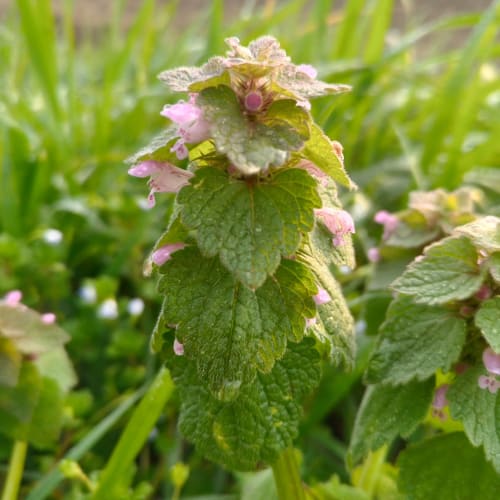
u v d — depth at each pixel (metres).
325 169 0.08
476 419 0.09
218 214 0.08
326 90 0.08
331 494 0.12
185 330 0.08
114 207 0.19
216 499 0.14
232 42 0.08
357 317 0.17
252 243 0.07
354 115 0.22
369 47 0.24
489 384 0.09
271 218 0.08
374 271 0.13
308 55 0.25
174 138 0.08
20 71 0.27
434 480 0.10
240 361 0.08
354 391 0.17
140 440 0.11
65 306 0.19
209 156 0.08
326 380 0.15
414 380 0.10
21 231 0.19
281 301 0.08
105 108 0.23
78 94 0.26
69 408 0.14
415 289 0.09
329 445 0.15
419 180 0.19
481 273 0.09
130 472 0.13
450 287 0.09
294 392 0.09
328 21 0.25
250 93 0.08
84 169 0.22
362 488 0.12
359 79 0.22
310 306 0.08
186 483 0.15
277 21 0.24
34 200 0.20
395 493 0.12
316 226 0.08
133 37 0.25
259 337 0.08
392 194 0.20
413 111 0.26
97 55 0.34
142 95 0.23
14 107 0.23
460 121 0.20
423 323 0.10
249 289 0.08
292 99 0.08
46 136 0.22
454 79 0.20
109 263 0.19
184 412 0.09
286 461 0.10
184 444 0.16
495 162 0.22
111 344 0.17
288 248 0.07
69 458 0.13
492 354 0.09
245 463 0.09
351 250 0.09
